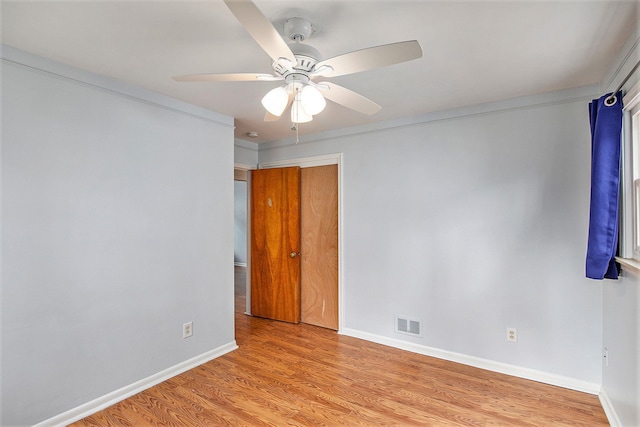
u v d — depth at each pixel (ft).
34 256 6.44
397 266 10.82
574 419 6.98
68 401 6.88
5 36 5.80
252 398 7.83
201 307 9.66
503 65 6.93
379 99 8.96
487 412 7.25
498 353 9.13
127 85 7.91
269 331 12.43
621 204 6.49
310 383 8.52
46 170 6.61
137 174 8.14
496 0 4.79
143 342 8.23
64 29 5.58
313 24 5.39
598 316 7.88
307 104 5.18
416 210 10.45
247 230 14.64
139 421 6.95
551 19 5.26
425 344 10.28
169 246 8.84
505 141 9.04
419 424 6.86
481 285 9.38
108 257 7.57
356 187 11.71
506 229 9.03
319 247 13.12
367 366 9.48
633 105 6.06
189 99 9.00
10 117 6.17
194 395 7.95
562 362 8.30
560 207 8.34
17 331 6.23
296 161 13.30
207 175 9.86
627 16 5.17
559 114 8.35
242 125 11.62
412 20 5.30
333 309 12.76
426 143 10.26
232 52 6.40
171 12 5.11
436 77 7.54
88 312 7.21
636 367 5.63
